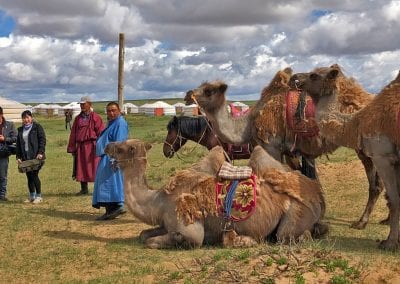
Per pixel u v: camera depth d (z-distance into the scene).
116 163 8.65
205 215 8.09
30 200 13.25
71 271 7.41
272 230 8.16
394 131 7.82
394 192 8.06
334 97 8.71
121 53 15.57
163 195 8.36
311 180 8.52
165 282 6.68
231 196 8.00
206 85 10.09
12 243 9.00
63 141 34.00
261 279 6.47
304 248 7.42
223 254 7.40
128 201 8.52
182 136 11.80
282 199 8.08
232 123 10.22
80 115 13.88
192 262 7.26
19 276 7.28
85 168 13.75
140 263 7.51
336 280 6.36
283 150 10.01
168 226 8.20
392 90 8.00
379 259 7.36
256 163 8.49
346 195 12.87
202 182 8.17
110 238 9.23
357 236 9.12
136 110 109.50
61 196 14.15
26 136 13.21
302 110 9.59
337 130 8.53
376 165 8.16
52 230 9.94
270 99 9.98
